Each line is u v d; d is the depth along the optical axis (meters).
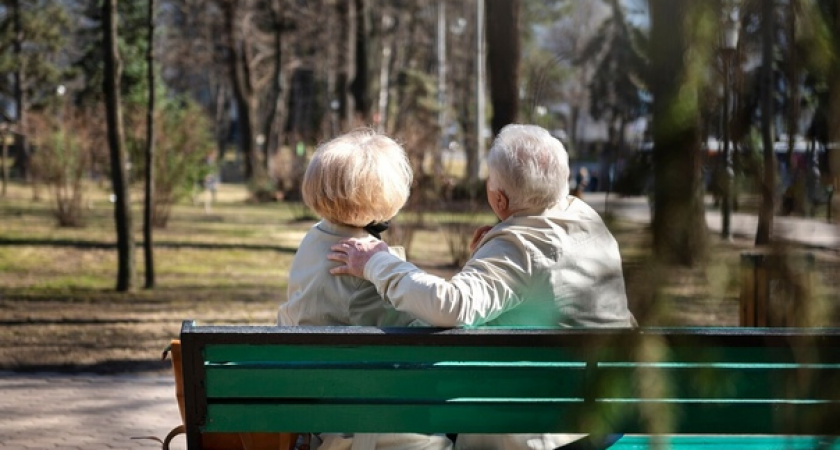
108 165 23.25
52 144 19.89
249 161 35.62
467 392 2.63
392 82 47.78
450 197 17.00
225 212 25.22
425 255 16.33
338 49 38.00
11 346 8.12
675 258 1.74
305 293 2.93
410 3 47.12
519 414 2.64
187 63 42.88
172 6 40.84
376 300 2.91
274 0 36.75
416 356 2.60
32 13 39.00
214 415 2.61
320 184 2.92
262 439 2.96
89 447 5.20
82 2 39.22
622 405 2.08
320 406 2.62
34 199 26.28
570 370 2.61
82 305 10.55
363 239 2.93
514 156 2.85
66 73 39.34
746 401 2.56
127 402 6.23
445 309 2.63
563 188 2.88
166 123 21.23
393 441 2.81
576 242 2.80
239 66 37.69
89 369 7.30
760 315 2.60
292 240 18.34
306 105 59.72
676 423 2.16
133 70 31.55
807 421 2.10
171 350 2.76
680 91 1.68
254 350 2.58
